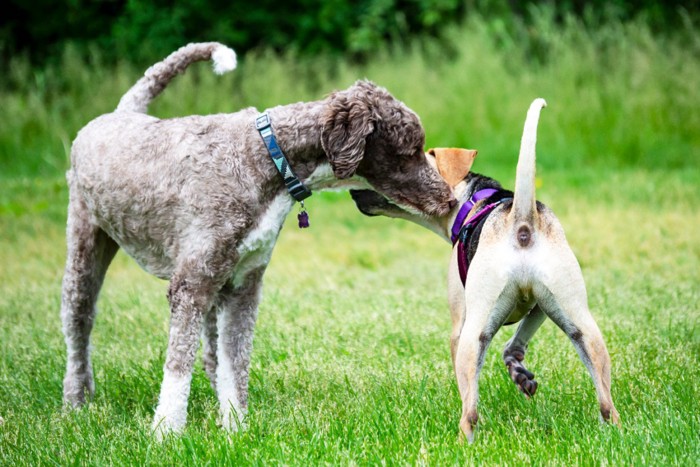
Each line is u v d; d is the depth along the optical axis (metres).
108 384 6.60
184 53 6.38
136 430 5.48
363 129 5.44
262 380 6.50
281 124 5.43
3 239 12.62
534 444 5.04
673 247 10.76
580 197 13.75
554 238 5.20
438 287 9.59
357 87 5.67
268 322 8.14
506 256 5.16
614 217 12.30
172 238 5.45
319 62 21.52
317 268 10.91
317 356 7.02
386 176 5.82
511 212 5.21
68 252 6.11
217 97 18.09
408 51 22.67
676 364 6.51
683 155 16.86
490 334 5.24
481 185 6.21
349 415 5.60
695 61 17.66
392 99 5.72
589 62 18.38
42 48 23.11
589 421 5.50
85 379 6.26
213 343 6.29
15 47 23.03
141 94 6.30
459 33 20.30
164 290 9.89
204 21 23.30
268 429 5.40
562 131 17.56
